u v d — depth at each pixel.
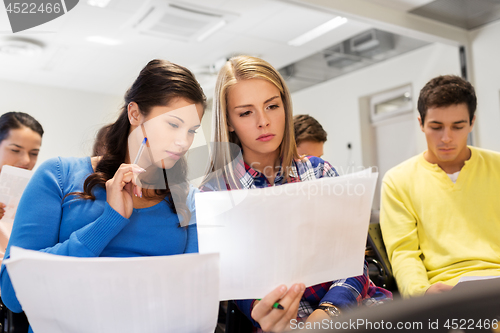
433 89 1.27
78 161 0.92
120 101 0.95
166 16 4.04
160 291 0.60
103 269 0.58
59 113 6.04
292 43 4.95
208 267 0.60
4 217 1.19
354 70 6.07
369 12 3.74
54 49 4.78
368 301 0.94
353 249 0.76
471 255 1.16
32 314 0.59
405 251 1.23
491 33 4.30
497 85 4.26
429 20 4.18
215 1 3.84
